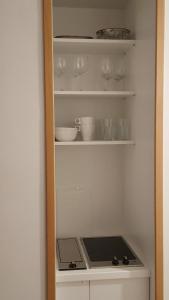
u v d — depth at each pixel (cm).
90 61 214
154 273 167
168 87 164
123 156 225
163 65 162
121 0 203
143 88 180
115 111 221
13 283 161
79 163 222
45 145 158
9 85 155
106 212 227
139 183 191
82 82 213
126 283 173
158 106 162
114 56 216
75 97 211
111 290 172
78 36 193
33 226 161
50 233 160
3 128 156
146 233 180
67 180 221
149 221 175
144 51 177
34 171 159
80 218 224
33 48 155
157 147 164
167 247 169
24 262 161
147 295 175
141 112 184
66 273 168
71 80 211
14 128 157
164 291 170
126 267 175
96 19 213
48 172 158
